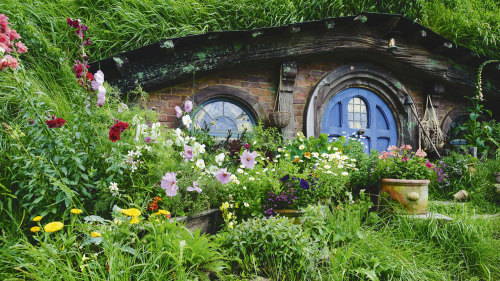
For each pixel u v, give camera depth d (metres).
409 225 2.97
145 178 2.52
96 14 4.31
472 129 5.57
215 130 4.46
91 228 1.80
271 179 2.89
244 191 2.81
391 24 4.87
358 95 5.30
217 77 4.51
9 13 3.38
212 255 1.92
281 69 4.67
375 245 2.48
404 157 3.61
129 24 4.32
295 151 4.04
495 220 3.29
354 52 4.98
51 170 1.99
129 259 1.62
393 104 5.40
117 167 2.26
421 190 3.27
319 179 3.03
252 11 5.05
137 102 4.03
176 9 4.56
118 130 2.16
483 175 4.59
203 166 2.76
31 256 1.64
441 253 2.76
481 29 6.13
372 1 5.96
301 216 2.76
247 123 4.65
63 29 3.94
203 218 2.53
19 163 2.10
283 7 5.22
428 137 5.31
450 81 5.54
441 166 4.68
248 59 4.41
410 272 2.25
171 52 4.02
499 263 2.71
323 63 5.11
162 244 1.79
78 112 2.38
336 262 2.15
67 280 1.45
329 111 5.08
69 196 1.86
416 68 5.35
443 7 6.31
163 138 2.83
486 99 6.09
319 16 5.54
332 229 2.57
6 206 2.06
